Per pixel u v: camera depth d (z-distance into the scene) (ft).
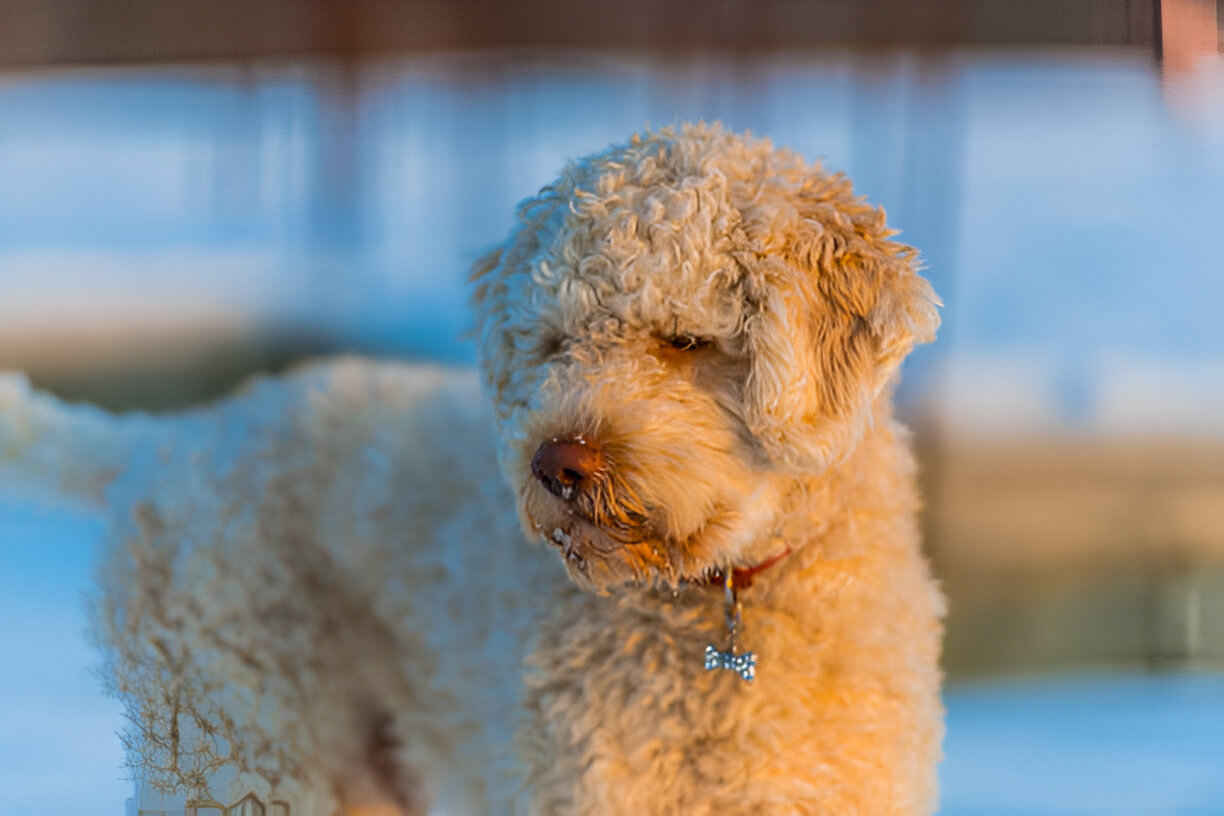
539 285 9.48
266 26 26.04
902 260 9.77
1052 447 23.68
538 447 8.85
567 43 26.86
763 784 9.27
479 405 13.57
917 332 9.49
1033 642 19.93
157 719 12.23
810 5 24.41
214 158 43.45
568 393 8.91
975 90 33.68
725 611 9.76
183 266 40.86
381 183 40.98
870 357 9.47
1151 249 32.83
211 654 12.57
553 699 10.06
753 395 8.98
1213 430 24.43
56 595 20.06
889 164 29.19
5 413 14.60
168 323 36.01
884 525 10.19
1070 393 25.71
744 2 25.46
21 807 12.73
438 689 12.21
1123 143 35.76
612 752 9.66
